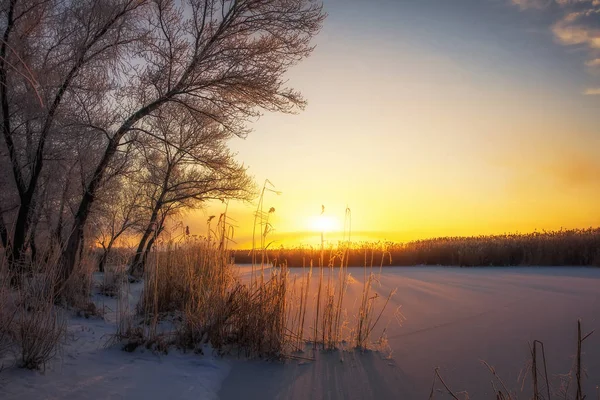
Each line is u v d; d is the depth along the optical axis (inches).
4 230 320.5
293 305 338.0
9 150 321.7
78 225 337.7
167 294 319.6
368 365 218.5
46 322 195.8
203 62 350.9
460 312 325.7
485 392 178.4
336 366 220.2
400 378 199.3
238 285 267.3
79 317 292.4
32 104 318.0
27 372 181.6
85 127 349.7
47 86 314.8
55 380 178.2
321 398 181.6
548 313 308.8
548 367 199.8
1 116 327.9
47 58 330.0
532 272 633.6
